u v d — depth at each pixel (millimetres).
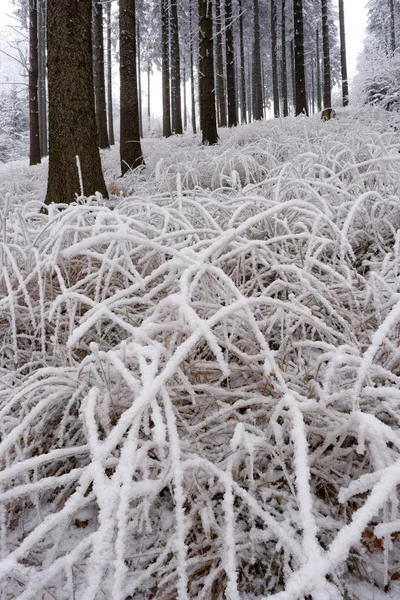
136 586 1115
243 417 1538
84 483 1011
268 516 1139
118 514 920
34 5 16203
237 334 1808
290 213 2674
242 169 5012
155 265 2479
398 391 1206
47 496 1566
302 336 1917
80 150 5312
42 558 1301
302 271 1779
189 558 1219
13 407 1815
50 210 2736
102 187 5555
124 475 981
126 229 1933
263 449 1451
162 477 1194
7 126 32188
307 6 29234
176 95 19750
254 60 25203
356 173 2941
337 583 1102
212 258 1926
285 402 1312
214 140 10016
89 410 1226
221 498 1394
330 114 9211
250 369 1657
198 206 2322
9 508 1471
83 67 5324
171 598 1155
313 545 850
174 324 1494
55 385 1612
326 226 2463
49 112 5348
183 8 22891
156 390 1091
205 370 1770
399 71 11289
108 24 25016
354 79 12344
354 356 1354
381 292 2049
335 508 1328
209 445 1579
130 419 1056
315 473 1388
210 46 10094
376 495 879
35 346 2205
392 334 1819
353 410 1230
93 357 1398
